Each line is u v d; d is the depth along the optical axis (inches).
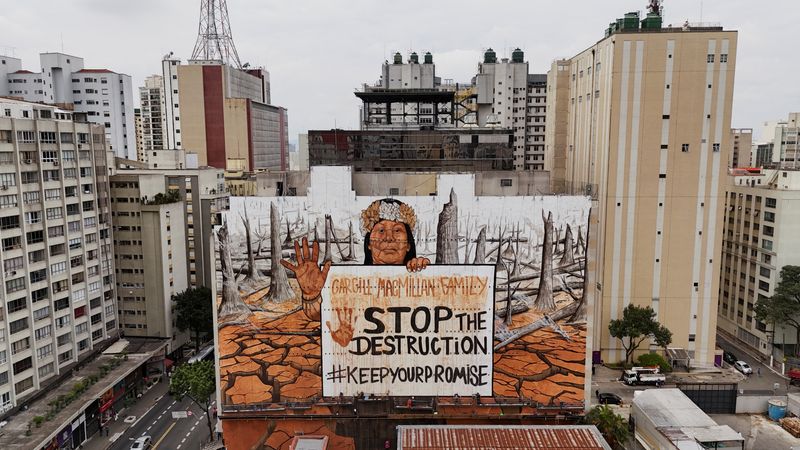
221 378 2250.2
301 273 2206.0
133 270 3809.1
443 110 4948.3
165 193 4101.9
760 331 3961.6
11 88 6727.4
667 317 3533.5
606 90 3432.6
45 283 3075.8
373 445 2277.3
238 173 5876.0
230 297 2220.7
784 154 6875.0
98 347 3511.3
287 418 2258.9
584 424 2260.1
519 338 2231.8
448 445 1972.2
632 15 3494.1
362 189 2374.5
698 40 3307.1
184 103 6633.9
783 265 3779.5
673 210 3447.3
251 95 7765.8
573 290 2224.4
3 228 2822.3
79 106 6761.8
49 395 3004.4
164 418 3230.8
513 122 6269.7
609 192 3437.5
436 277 2201.0
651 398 2714.1
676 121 3376.0
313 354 2233.0
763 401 3112.7
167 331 3858.3
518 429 2079.2
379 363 2235.5
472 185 2171.5
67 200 3257.9
